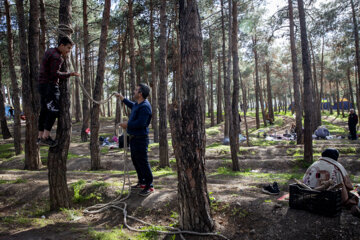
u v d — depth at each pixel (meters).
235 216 4.27
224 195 5.00
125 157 5.18
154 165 10.22
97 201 5.31
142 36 18.59
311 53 27.06
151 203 4.87
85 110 18.53
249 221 4.11
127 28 17.62
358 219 3.72
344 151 11.42
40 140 3.91
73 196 5.51
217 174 8.70
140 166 5.16
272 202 4.46
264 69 31.75
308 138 9.90
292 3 15.77
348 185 4.16
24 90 10.13
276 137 18.95
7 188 6.07
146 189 5.21
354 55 21.53
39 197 5.55
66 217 4.55
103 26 9.55
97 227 4.19
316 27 16.30
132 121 4.93
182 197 3.96
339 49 21.56
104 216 4.71
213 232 3.93
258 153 12.23
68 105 4.68
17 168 10.73
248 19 12.81
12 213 4.91
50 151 4.79
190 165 3.86
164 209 4.69
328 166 4.25
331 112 46.88
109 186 5.70
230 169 9.99
